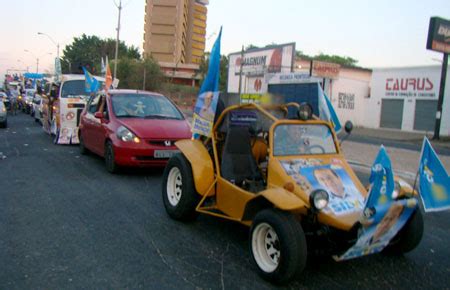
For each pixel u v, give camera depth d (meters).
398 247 5.14
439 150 20.22
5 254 4.80
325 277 4.58
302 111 5.35
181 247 5.20
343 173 5.04
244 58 37.22
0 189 7.61
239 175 5.53
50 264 4.57
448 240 6.04
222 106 6.07
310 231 4.54
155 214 6.49
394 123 34.06
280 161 4.96
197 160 5.85
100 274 4.38
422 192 4.52
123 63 54.53
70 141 13.45
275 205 4.26
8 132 17.28
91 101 11.32
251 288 4.22
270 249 4.50
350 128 5.84
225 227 6.01
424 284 4.53
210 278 4.40
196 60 85.62
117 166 8.98
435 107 30.94
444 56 25.69
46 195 7.30
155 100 10.32
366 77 36.06
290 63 32.09
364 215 4.04
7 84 41.12
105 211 6.54
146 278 4.33
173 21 80.88
